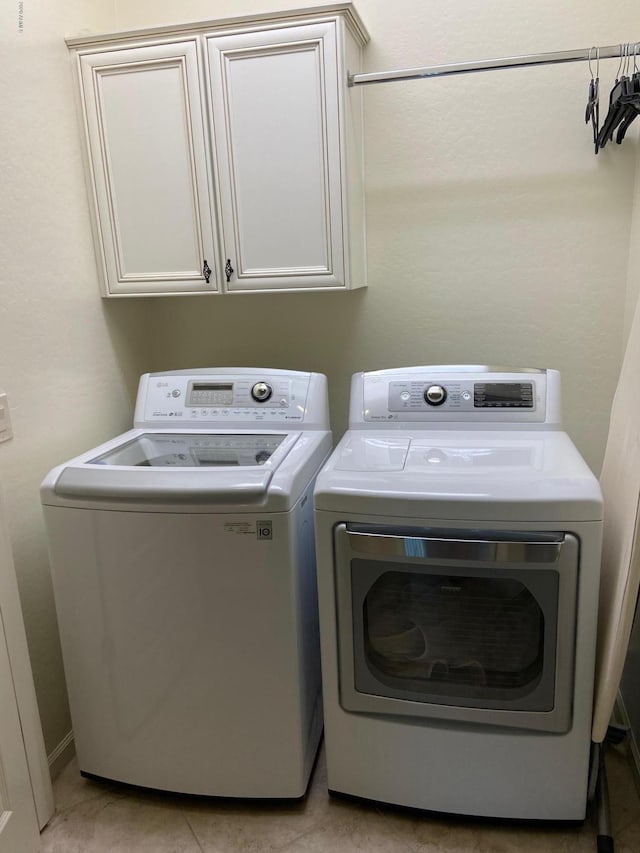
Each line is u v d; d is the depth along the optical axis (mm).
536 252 2059
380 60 2041
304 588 1629
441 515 1412
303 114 1812
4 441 1673
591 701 1472
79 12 1960
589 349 2086
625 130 1835
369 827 1635
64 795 1791
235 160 1882
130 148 1935
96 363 2070
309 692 1711
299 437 1855
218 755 1669
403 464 1570
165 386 2053
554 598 1407
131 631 1620
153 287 2020
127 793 1790
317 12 1736
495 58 1936
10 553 1572
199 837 1629
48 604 1859
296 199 1874
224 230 1937
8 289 1676
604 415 2119
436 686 1539
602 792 1591
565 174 1990
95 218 2002
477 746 1547
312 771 1809
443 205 2090
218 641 1582
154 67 1859
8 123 1666
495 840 1578
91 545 1585
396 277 2172
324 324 2268
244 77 1823
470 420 1830
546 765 1528
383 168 2102
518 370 1857
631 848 1542
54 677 1891
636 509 1327
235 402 1986
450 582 1485
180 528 1521
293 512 1511
